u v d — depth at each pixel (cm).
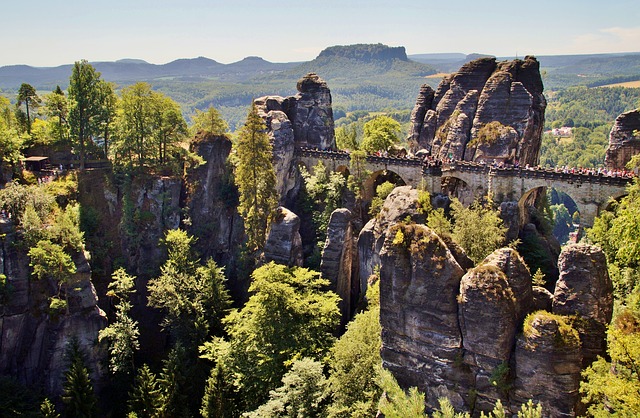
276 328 6391
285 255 8825
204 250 10450
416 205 7288
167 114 10656
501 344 3984
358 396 5031
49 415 6638
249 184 9175
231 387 6588
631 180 7950
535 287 4472
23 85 12050
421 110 12750
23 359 7838
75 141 10681
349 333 5606
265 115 11331
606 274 4141
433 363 4291
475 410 4106
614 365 3734
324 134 12412
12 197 8344
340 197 10438
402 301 4400
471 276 4109
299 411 5044
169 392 6944
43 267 7681
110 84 11812
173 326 8181
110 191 10300
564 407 3797
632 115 9106
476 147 10162
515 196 9000
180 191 10594
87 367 7788
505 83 10362
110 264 9675
